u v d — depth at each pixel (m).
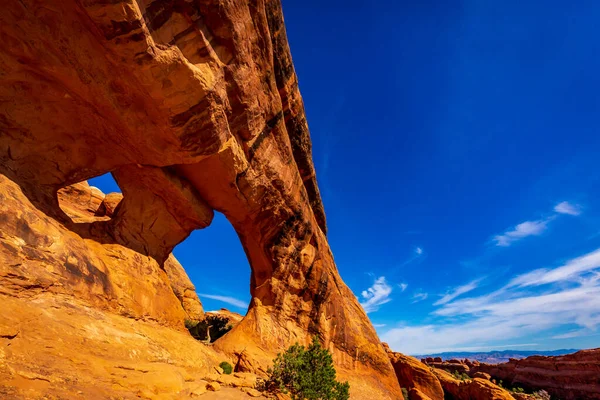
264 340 21.52
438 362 91.56
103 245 14.95
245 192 19.48
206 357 16.31
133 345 11.58
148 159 15.45
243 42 13.46
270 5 16.62
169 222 18.81
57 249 11.05
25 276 9.26
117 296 13.23
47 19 9.75
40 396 5.94
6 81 11.23
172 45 10.74
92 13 8.93
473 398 43.50
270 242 23.88
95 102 12.48
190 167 17.44
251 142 17.67
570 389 55.25
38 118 12.49
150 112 12.50
